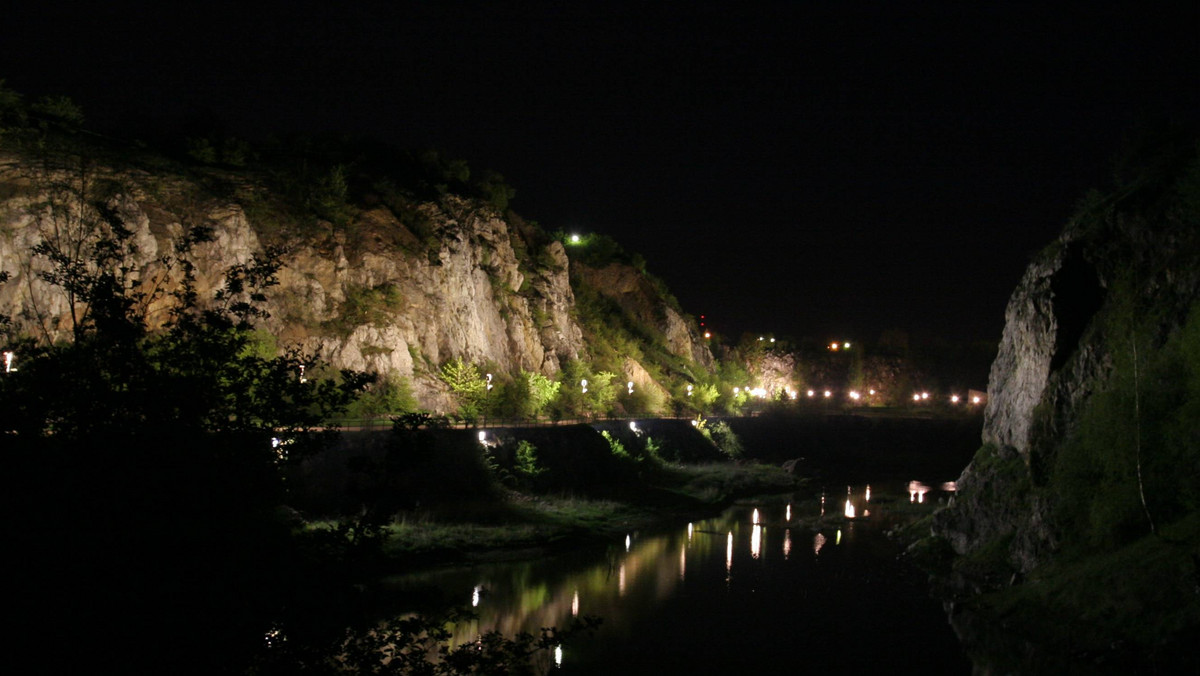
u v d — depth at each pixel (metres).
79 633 6.76
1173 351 23.25
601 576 30.53
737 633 23.72
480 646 9.62
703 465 65.94
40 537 6.80
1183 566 19.89
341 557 8.43
